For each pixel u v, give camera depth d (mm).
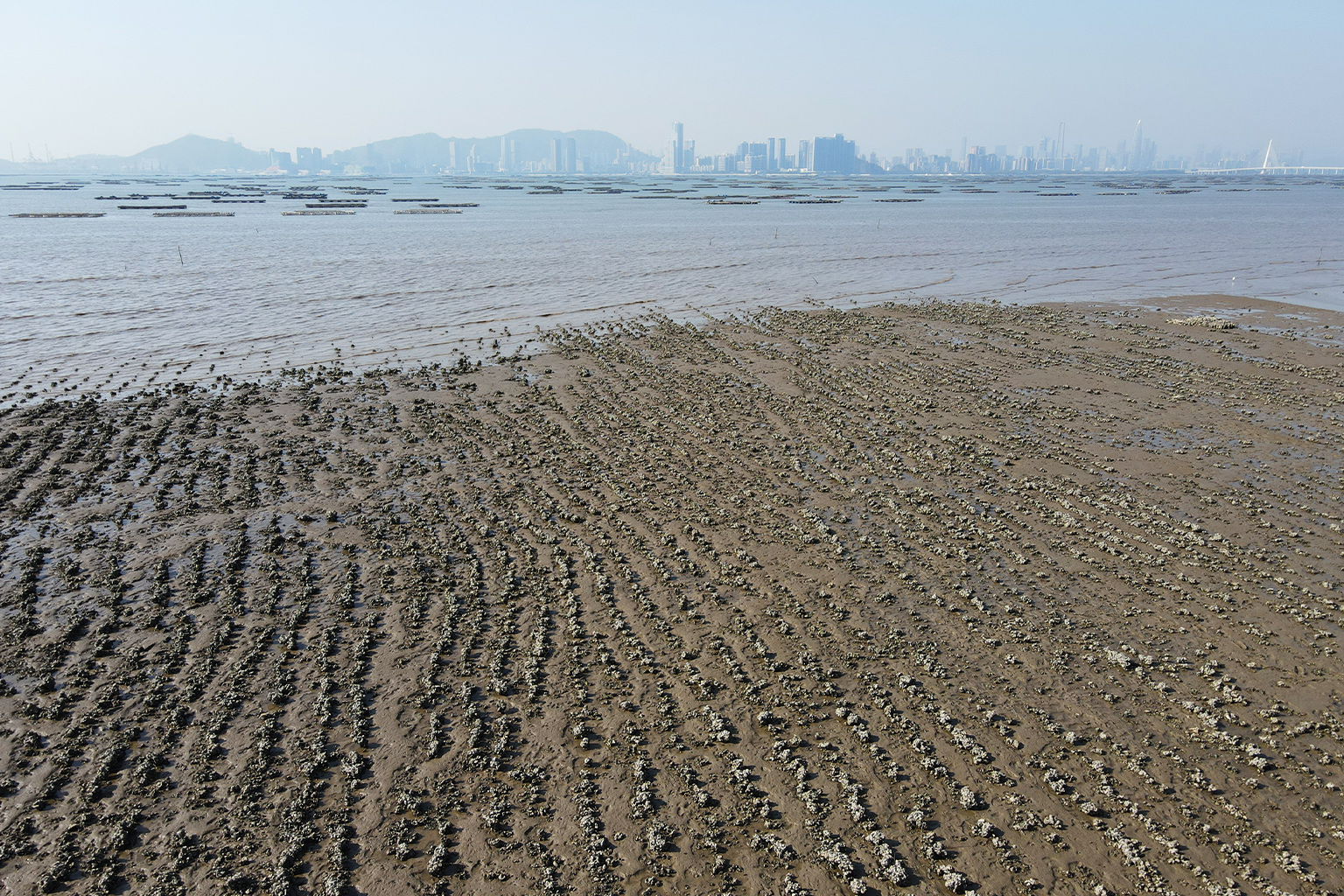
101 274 62656
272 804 13125
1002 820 13102
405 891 11719
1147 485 25078
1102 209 151875
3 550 20406
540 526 22188
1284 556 20719
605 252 81562
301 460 26359
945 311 50969
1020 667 16688
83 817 12703
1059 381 35906
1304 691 15898
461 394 33469
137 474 25078
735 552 20984
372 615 18062
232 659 16516
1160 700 15727
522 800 13328
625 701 15555
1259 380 35875
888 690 16000
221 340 42094
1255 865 12234
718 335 44094
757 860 12336
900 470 26172
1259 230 106250
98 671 16109
